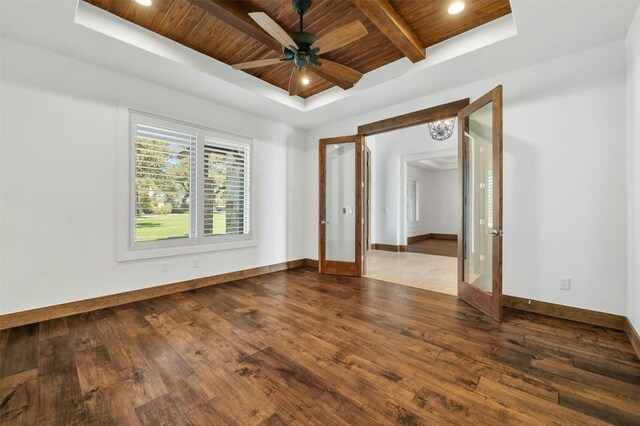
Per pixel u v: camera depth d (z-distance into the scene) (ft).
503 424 4.47
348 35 7.08
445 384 5.50
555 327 8.10
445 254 21.24
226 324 8.35
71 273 9.00
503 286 9.86
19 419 4.58
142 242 10.57
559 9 6.64
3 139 7.90
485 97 8.99
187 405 4.93
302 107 13.74
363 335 7.64
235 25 7.70
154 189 10.89
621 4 6.46
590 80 8.29
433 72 9.77
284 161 15.94
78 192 9.12
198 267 12.20
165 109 11.09
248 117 14.07
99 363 6.23
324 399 5.08
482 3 7.38
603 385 5.44
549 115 8.96
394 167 22.76
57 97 8.73
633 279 7.23
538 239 9.18
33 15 7.00
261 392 5.27
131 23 8.32
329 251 15.76
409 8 7.56
